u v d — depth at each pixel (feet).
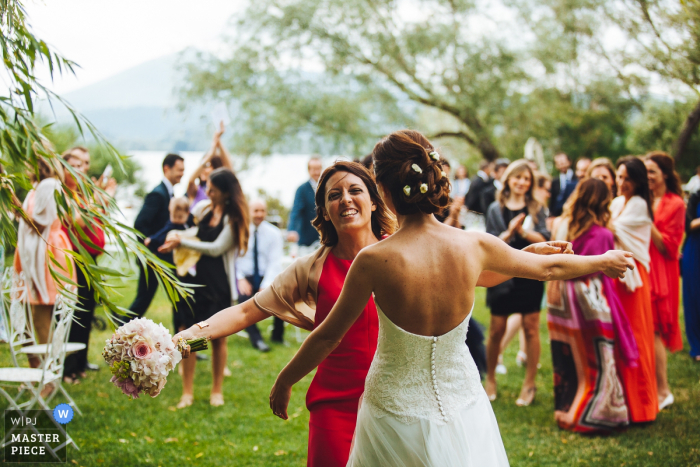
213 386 16.19
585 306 13.73
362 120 52.54
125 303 28.99
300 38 50.14
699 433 13.23
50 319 16.06
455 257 6.30
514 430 13.89
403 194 6.33
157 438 13.51
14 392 16.28
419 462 6.28
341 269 8.22
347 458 7.59
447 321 6.33
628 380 13.84
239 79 50.80
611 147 49.14
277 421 14.79
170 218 18.56
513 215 15.92
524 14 48.37
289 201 59.52
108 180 18.80
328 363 7.95
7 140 7.38
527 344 15.92
